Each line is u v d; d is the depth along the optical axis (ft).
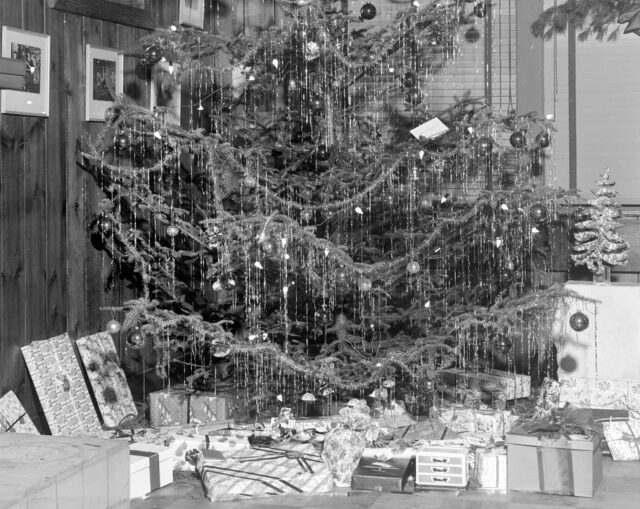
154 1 20.49
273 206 18.49
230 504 14.80
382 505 14.75
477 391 19.04
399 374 19.70
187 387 19.53
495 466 15.49
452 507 14.66
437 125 18.24
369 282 16.75
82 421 17.34
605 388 18.13
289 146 19.48
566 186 22.33
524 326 19.02
